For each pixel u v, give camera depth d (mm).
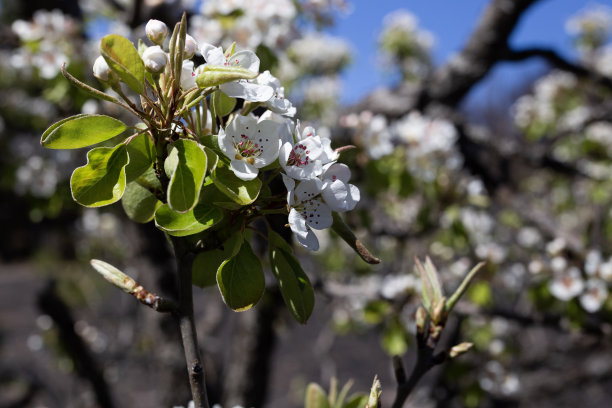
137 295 1028
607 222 5352
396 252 4473
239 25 2703
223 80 966
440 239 4461
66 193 4445
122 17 3619
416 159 3322
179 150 990
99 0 4160
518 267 4539
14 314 13766
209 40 2717
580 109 6680
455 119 4477
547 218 4344
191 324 1048
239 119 1033
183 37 991
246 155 1029
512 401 4879
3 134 5629
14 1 4332
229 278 1080
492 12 4188
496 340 4168
